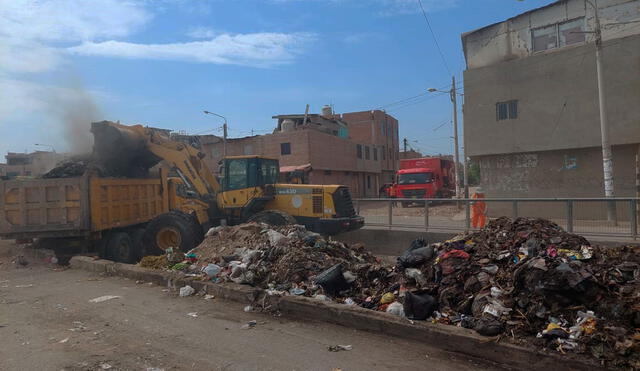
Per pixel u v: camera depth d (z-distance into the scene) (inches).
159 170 516.4
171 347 187.0
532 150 708.7
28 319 228.7
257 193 465.1
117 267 335.3
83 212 370.6
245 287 261.7
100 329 211.5
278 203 478.9
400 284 236.8
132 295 276.4
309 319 225.9
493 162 759.7
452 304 208.1
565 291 176.7
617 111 635.5
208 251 333.7
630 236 383.6
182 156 460.8
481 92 754.2
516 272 194.9
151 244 427.2
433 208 516.7
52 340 196.4
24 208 372.5
